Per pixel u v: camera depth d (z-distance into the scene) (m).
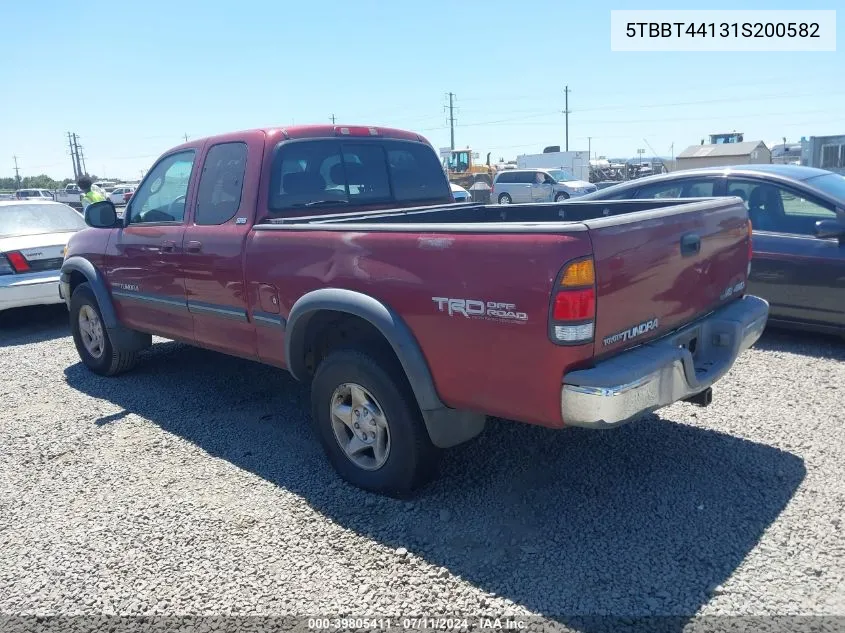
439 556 3.25
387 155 5.36
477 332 3.17
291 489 3.98
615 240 3.02
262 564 3.26
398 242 3.44
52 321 9.39
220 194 4.69
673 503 3.59
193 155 4.97
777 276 6.18
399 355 3.46
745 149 44.00
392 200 5.38
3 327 9.17
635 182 7.34
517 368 3.07
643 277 3.21
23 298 8.38
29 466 4.46
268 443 4.66
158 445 4.70
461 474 4.02
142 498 3.96
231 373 6.27
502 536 3.38
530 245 2.95
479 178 41.81
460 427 3.58
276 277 4.13
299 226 4.02
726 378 5.40
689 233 3.54
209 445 4.67
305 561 3.27
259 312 4.34
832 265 5.86
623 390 2.90
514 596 2.93
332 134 4.93
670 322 3.48
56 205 9.87
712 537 3.27
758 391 5.09
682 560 3.11
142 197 5.49
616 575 3.03
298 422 5.03
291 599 3.00
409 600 2.95
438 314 3.30
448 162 45.72
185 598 3.04
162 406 5.47
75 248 6.24
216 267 4.59
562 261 2.86
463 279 3.18
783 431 4.38
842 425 4.42
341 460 4.01
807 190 6.12
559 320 2.88
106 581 3.20
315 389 4.00
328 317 3.97
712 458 4.07
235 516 3.71
